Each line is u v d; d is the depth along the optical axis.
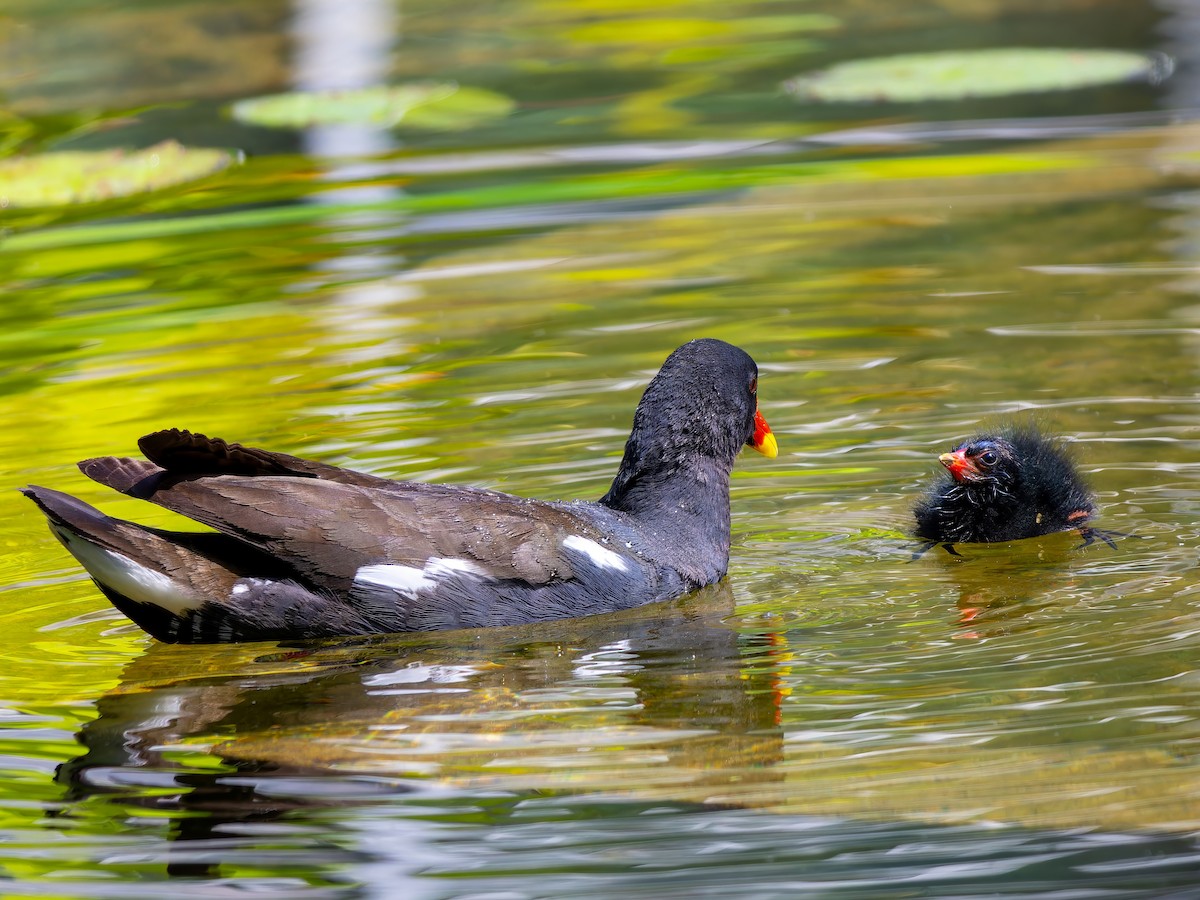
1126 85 26.77
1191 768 8.43
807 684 9.83
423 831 8.27
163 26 32.69
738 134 25.02
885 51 29.23
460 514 11.28
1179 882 7.55
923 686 9.67
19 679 10.40
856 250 19.50
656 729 9.31
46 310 18.59
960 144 24.12
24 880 7.93
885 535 12.79
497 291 18.56
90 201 23.59
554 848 8.06
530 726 9.45
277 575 10.92
